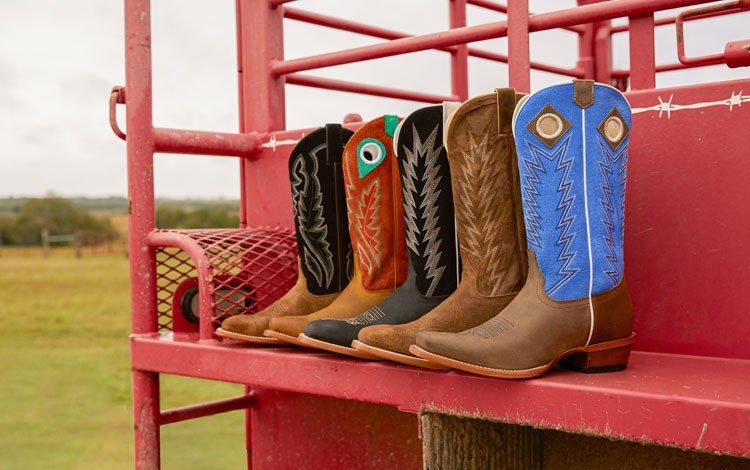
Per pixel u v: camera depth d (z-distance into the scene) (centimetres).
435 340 124
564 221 128
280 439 233
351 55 207
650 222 156
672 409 109
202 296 183
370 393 143
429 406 134
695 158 151
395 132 151
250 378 164
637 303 158
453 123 138
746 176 145
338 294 179
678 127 152
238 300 200
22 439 723
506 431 161
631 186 158
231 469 559
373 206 161
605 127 131
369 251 162
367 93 291
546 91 128
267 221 230
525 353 124
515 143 132
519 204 139
